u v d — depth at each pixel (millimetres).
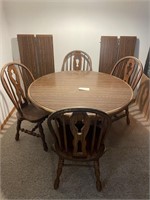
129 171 1766
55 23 2699
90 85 1942
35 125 2344
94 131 1338
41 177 1698
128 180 1673
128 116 2434
